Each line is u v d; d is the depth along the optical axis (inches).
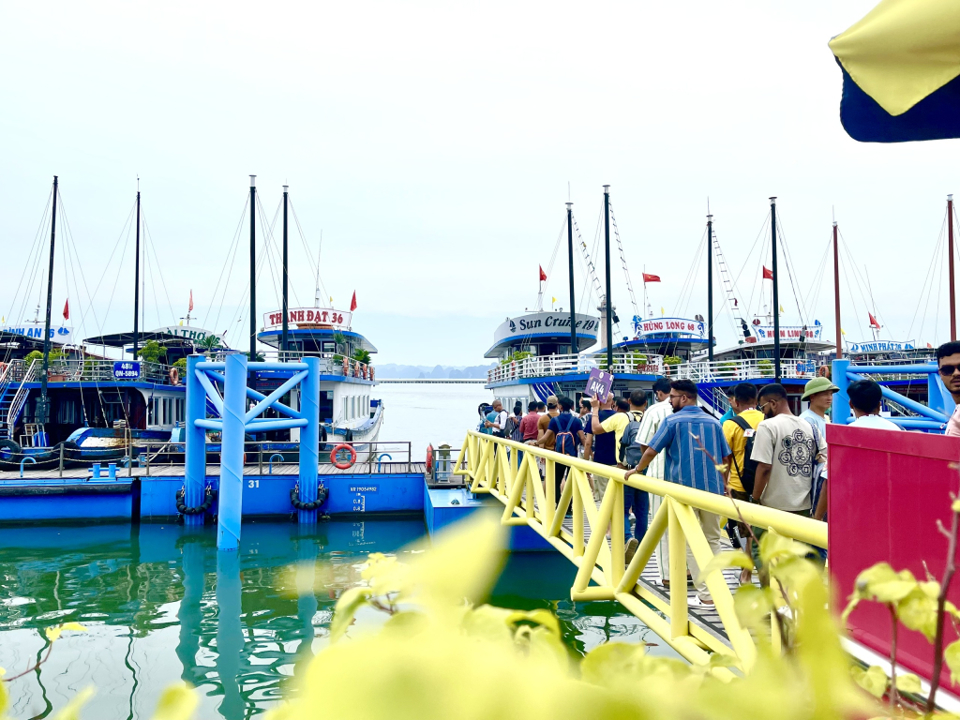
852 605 22.5
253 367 558.9
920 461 72.8
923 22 83.3
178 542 503.8
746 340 1445.6
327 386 933.8
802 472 174.2
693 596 192.5
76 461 652.1
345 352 1155.3
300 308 1152.8
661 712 12.0
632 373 1031.6
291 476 585.0
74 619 327.0
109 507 574.6
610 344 1066.7
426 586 12.1
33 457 676.7
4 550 479.5
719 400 1135.0
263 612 327.0
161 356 1187.9
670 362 1311.5
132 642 292.5
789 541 19.3
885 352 1253.1
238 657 272.7
